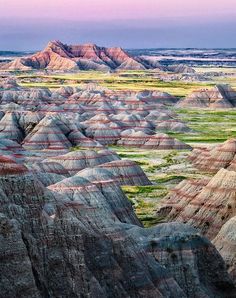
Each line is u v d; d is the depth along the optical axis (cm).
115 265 5750
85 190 7338
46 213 5512
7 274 4894
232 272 7206
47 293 5147
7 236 4966
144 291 5750
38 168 10956
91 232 5853
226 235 7725
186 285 6331
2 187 5441
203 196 9612
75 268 5366
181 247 6588
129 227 6962
